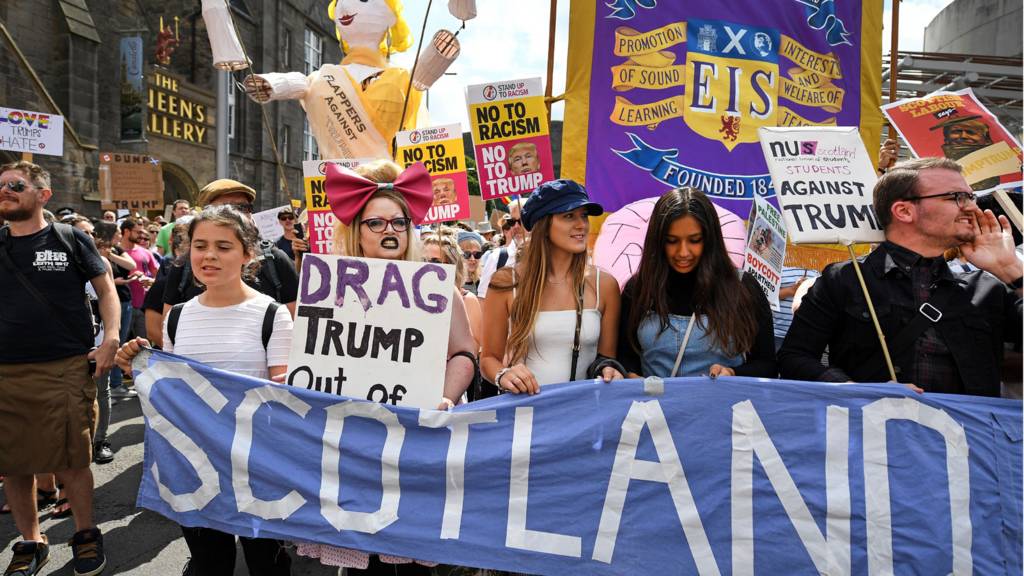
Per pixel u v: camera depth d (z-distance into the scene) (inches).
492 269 189.8
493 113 159.3
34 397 123.1
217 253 93.9
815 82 160.9
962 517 79.0
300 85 196.2
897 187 85.2
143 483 91.0
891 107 130.7
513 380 87.3
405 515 85.6
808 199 93.3
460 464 85.7
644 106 153.3
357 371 88.4
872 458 81.3
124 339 267.6
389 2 208.8
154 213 958.4
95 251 132.3
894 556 79.7
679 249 91.4
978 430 79.9
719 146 154.1
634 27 152.6
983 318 82.7
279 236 209.9
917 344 83.5
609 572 83.1
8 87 625.9
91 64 757.9
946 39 440.5
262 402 88.8
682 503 83.3
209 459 88.8
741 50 155.1
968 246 82.8
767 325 94.7
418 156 184.4
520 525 84.7
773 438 83.0
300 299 89.8
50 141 386.0
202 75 1104.2
